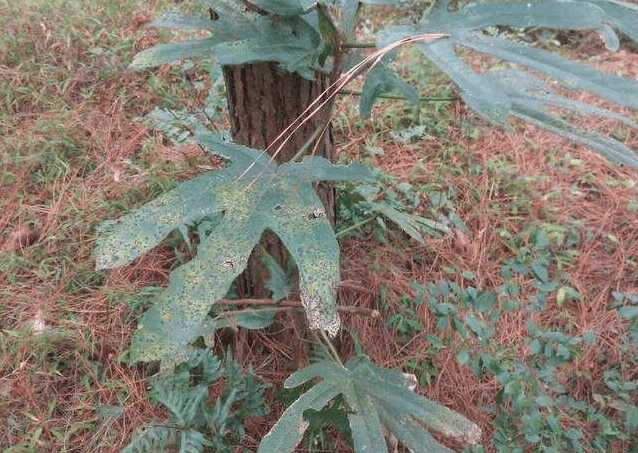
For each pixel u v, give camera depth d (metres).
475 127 1.85
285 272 1.15
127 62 1.94
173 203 0.71
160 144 1.69
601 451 1.15
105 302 1.31
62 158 1.64
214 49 0.78
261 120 1.03
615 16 0.66
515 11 0.63
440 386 1.24
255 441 1.14
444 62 0.61
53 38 1.98
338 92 0.82
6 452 1.07
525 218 1.60
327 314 0.65
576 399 1.26
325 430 1.12
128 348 1.24
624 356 1.31
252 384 1.09
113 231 0.68
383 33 0.68
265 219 0.70
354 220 1.45
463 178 1.67
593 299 1.44
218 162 1.58
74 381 1.20
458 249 1.51
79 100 1.85
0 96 1.80
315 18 0.85
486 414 1.21
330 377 0.86
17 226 1.46
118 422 1.13
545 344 1.19
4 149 1.63
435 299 1.29
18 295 1.32
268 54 0.78
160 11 2.15
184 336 0.64
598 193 1.71
